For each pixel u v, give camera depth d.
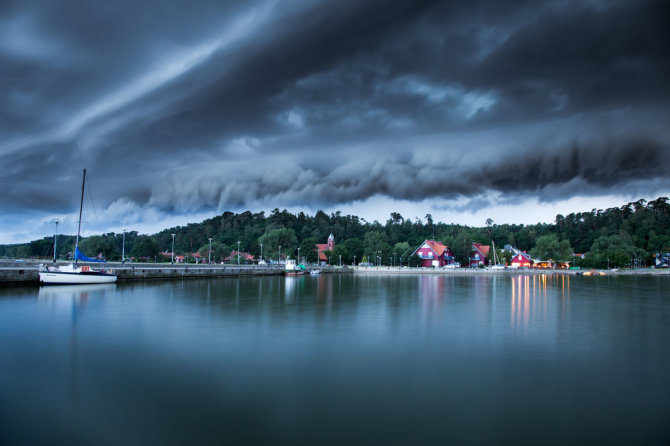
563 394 12.98
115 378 14.07
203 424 10.57
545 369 15.65
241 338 20.67
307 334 21.84
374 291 53.47
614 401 12.43
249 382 13.77
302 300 39.94
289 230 161.75
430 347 19.05
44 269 51.72
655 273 137.38
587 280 94.75
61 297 39.25
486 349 18.77
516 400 12.43
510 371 15.37
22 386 13.27
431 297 45.00
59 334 21.36
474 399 12.48
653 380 14.42
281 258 156.88
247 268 92.56
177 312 29.94
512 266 168.38
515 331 23.42
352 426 10.51
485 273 128.12
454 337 21.44
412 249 173.62
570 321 27.55
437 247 157.25
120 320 26.02
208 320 26.36
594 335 22.44
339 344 19.47
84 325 24.09
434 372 15.12
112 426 10.45
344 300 40.44
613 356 17.70
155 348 18.33
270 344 19.34
